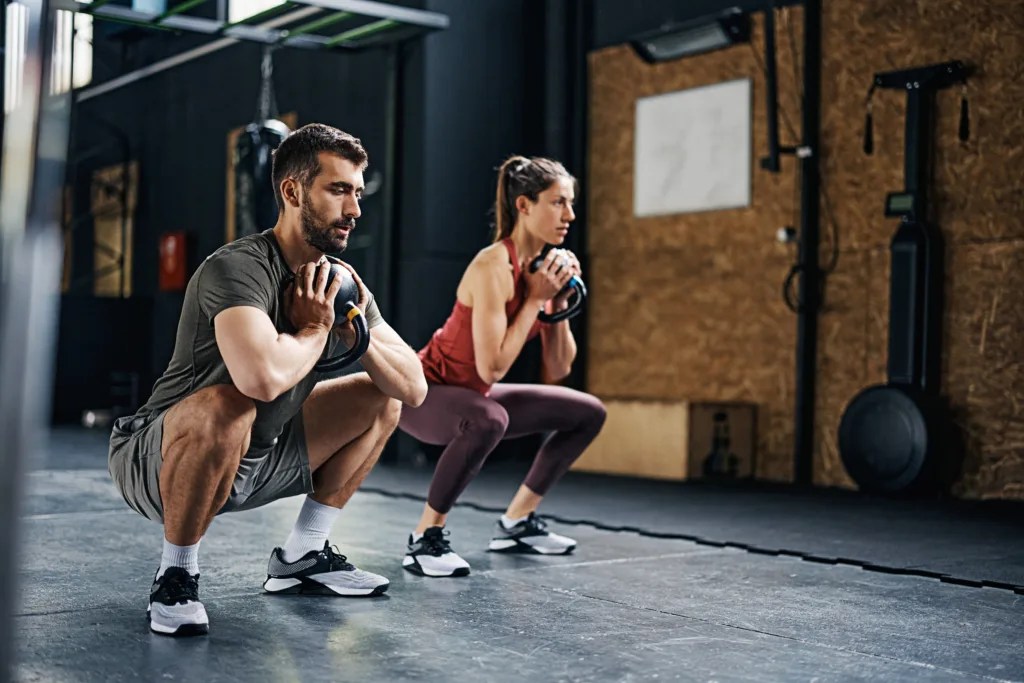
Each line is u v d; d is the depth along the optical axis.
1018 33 4.97
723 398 6.10
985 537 3.82
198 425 2.09
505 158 6.89
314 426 2.39
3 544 0.99
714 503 4.75
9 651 1.00
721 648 2.16
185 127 9.25
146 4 5.82
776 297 5.86
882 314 5.44
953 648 2.20
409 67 6.69
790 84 5.79
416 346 6.58
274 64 8.08
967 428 5.11
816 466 5.68
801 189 5.71
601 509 4.51
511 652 2.08
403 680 1.88
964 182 5.14
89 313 9.44
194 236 9.12
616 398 6.11
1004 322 5.01
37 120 1.27
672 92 6.32
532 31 6.99
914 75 5.18
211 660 1.98
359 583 2.58
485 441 2.89
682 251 6.29
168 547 2.21
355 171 2.23
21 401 1.00
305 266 2.20
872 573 3.09
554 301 3.18
